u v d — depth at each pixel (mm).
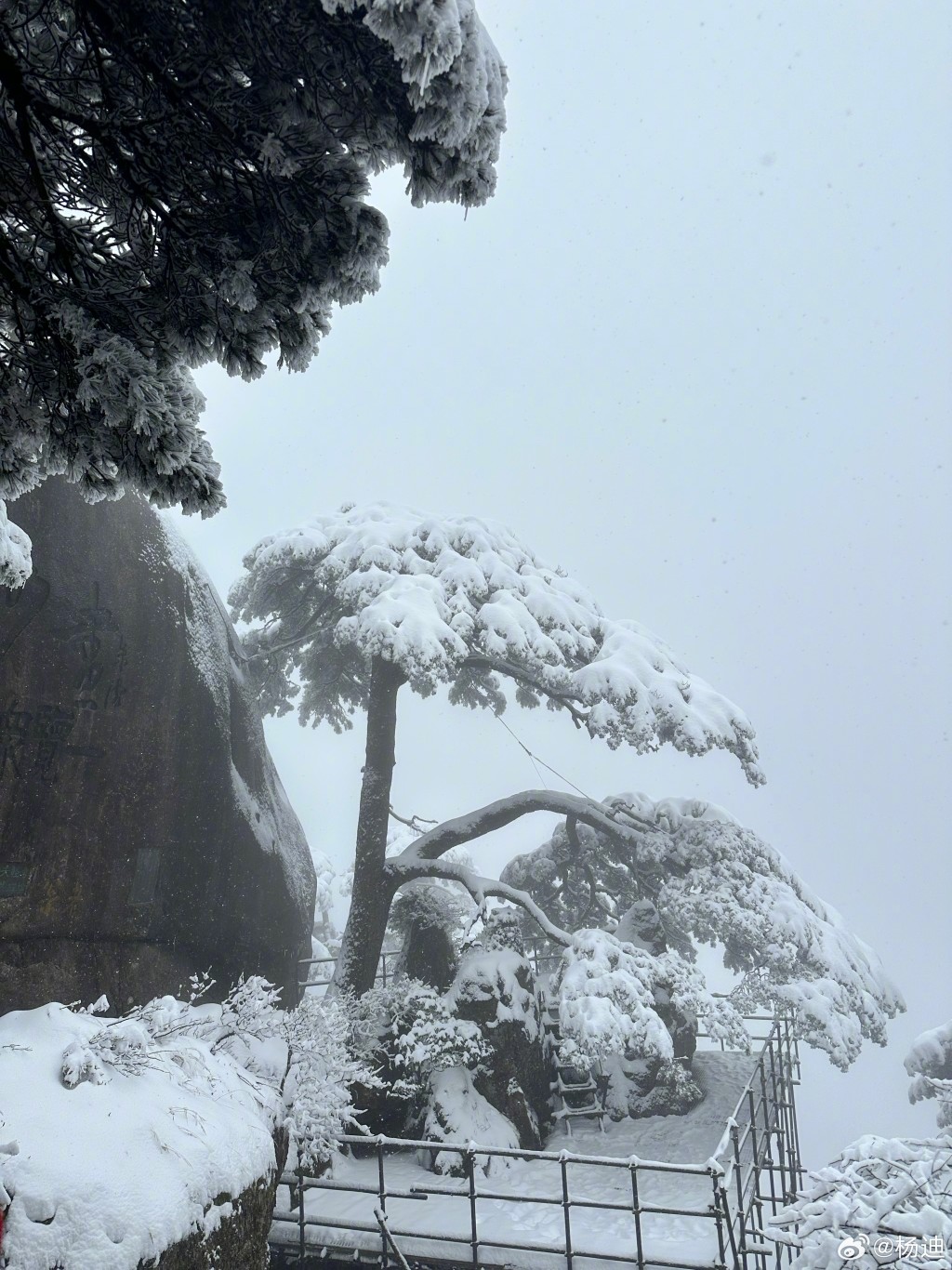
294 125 3951
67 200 4527
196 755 13281
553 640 16312
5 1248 4613
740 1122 15266
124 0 3746
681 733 15547
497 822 17609
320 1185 11039
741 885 16062
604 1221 11484
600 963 14766
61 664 11258
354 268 4230
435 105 3574
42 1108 5457
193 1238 5598
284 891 15617
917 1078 22906
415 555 16797
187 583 13844
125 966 11898
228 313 4379
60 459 4680
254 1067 9094
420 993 15445
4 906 10398
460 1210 11852
